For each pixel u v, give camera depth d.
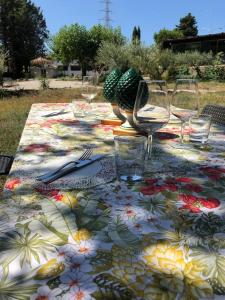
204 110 2.42
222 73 18.86
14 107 7.36
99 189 0.98
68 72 40.16
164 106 1.40
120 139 1.09
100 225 0.77
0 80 12.68
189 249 0.68
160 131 1.75
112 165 1.17
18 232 0.74
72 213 0.83
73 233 0.74
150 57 16.27
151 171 1.12
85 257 0.65
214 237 0.73
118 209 0.85
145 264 0.63
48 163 1.22
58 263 0.63
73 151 1.38
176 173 1.11
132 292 0.56
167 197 0.93
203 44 23.80
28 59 41.75
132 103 1.53
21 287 0.57
